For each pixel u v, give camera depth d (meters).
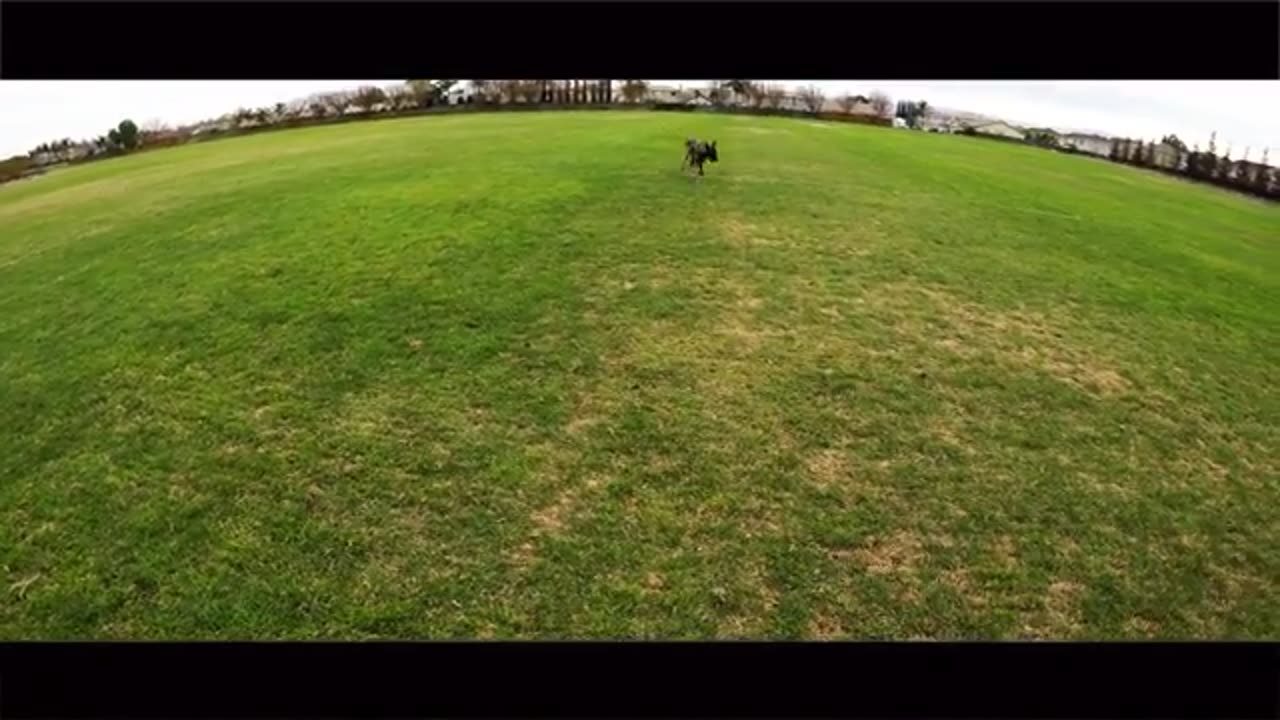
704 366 13.24
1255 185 45.69
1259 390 14.66
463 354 13.33
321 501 9.89
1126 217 28.03
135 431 11.36
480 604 8.52
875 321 15.41
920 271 18.38
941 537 9.73
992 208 25.56
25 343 14.49
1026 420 12.42
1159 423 12.83
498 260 17.19
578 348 13.63
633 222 20.17
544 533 9.44
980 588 9.02
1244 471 11.82
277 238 19.06
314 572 8.85
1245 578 9.60
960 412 12.46
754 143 35.22
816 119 58.28
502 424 11.47
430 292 15.55
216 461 10.63
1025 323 16.12
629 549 9.25
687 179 25.03
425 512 9.73
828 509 10.06
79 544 9.30
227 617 8.34
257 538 9.30
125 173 36.53
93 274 17.83
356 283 16.03
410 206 21.30
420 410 11.75
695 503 10.03
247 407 11.86
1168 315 17.81
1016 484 10.82
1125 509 10.53
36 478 10.49
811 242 19.58
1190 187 43.84
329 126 54.03
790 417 11.94
